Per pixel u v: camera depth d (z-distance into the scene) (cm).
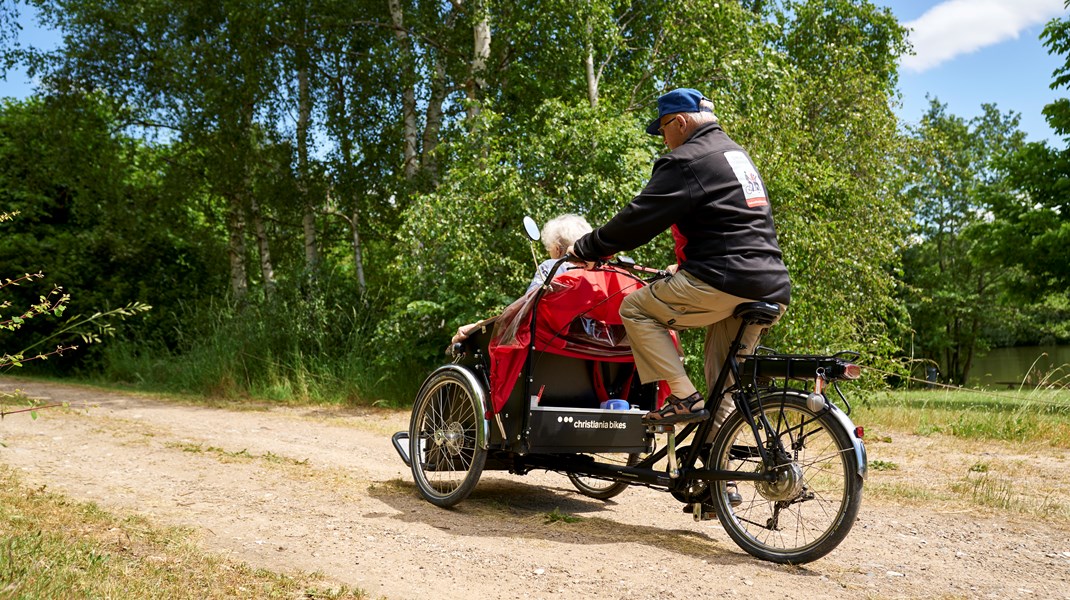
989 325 3456
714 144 369
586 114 1116
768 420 367
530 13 1349
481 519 435
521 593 311
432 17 1655
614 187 1055
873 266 1127
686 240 372
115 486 486
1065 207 1886
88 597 273
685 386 381
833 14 2006
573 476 522
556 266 411
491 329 462
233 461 588
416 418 492
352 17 1633
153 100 1864
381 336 1192
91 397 1216
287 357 1310
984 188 2017
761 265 355
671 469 391
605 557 362
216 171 1806
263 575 320
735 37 1336
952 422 888
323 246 2223
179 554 342
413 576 329
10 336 2000
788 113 1126
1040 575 347
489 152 1211
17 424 747
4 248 1975
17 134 2162
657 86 1429
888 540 403
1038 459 676
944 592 320
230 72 1664
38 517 388
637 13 1477
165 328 1911
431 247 1180
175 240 2150
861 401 1009
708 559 363
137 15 1827
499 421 434
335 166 1791
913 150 1452
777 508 369
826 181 1113
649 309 383
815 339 995
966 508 476
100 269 2044
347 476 546
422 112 1739
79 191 2008
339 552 360
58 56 1889
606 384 472
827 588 323
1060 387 944
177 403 1140
